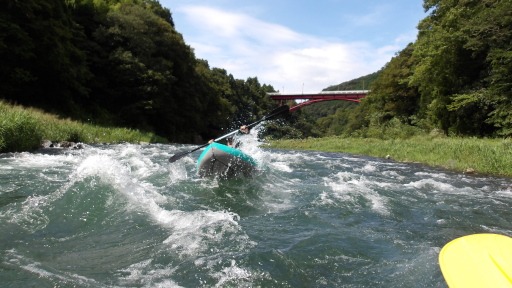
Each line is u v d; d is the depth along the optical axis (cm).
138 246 312
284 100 6731
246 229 366
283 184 637
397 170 970
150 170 700
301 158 1227
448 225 411
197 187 568
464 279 151
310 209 455
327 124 10925
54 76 1953
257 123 750
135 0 3469
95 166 566
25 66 1792
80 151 994
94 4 2664
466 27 1748
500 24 1647
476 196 596
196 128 3747
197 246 314
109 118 2523
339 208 468
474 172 975
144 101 2636
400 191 612
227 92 5406
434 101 2173
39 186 489
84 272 260
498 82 1725
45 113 1694
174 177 640
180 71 3244
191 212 415
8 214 371
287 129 5297
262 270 270
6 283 233
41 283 238
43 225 353
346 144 2258
